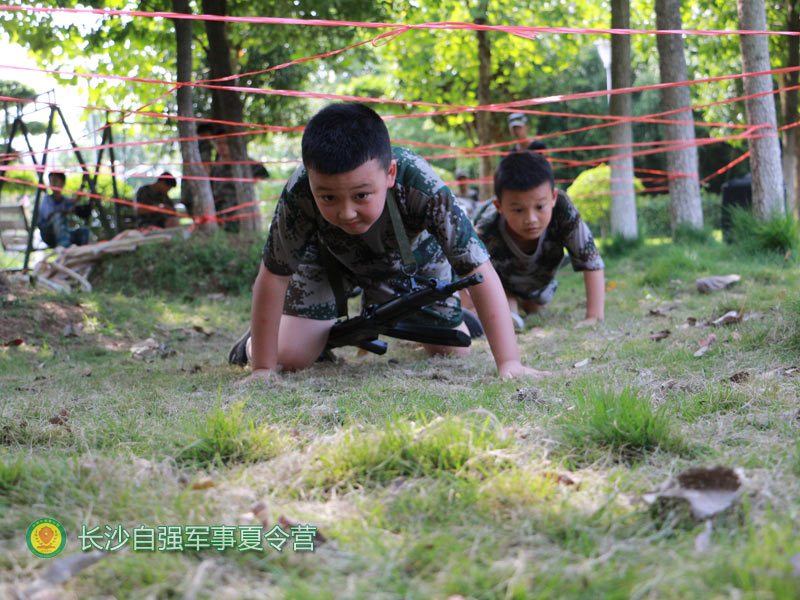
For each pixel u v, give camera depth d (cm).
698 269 699
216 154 1157
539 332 499
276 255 352
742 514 157
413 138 2864
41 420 265
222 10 1029
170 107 1323
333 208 283
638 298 618
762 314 420
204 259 852
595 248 530
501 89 1752
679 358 339
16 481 188
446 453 194
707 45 1324
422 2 1229
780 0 1199
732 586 125
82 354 491
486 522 160
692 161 987
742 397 253
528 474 182
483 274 342
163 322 621
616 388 279
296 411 272
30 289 641
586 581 130
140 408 291
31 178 1488
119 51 1170
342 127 275
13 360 450
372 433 211
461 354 433
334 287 381
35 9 379
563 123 2531
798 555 127
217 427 223
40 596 135
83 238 971
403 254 337
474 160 2534
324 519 164
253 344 368
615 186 1109
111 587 140
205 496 177
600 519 158
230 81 1034
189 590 133
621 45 1070
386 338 530
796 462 183
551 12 1289
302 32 1168
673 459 199
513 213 492
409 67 1457
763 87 779
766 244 745
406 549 146
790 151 1194
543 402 267
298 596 128
